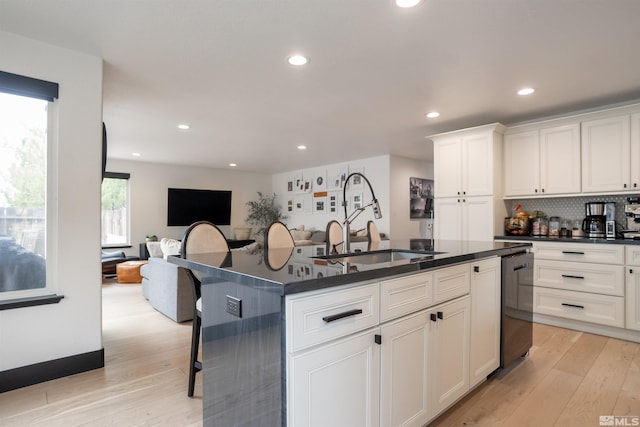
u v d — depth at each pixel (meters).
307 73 2.78
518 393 2.10
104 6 1.88
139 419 1.84
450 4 1.88
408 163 7.12
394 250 2.37
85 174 2.40
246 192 9.18
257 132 4.74
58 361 2.29
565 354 2.73
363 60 2.56
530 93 3.23
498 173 3.98
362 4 1.88
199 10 1.93
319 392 1.16
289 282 1.07
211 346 1.53
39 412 1.90
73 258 2.35
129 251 7.25
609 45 2.33
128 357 2.67
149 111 3.74
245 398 1.29
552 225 3.87
